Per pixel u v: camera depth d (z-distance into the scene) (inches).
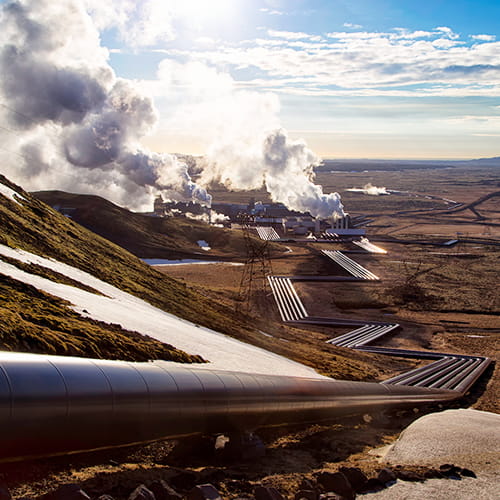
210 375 1296.8
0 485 786.8
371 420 2012.8
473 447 1561.3
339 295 6112.2
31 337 1435.8
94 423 981.2
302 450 1448.1
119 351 1702.8
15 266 2294.5
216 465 1206.3
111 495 878.4
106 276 3147.1
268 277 6998.0
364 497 1026.1
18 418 868.6
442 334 4731.8
